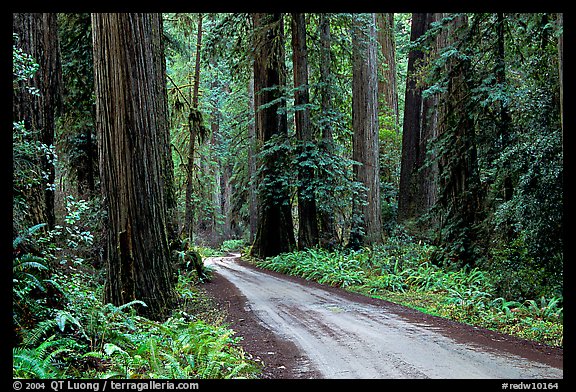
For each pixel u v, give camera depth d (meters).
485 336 8.13
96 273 11.93
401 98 40.81
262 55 23.09
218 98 42.78
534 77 12.74
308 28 24.77
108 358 6.02
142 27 9.51
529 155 11.29
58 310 5.94
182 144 27.09
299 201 22.72
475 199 15.67
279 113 22.02
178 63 33.56
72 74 16.39
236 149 34.88
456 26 16.08
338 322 9.55
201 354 6.51
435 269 16.05
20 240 5.69
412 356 6.78
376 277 16.14
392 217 28.17
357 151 22.70
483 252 14.97
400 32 40.62
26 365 4.73
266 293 14.12
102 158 9.43
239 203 37.00
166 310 9.35
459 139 15.77
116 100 9.18
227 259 30.20
